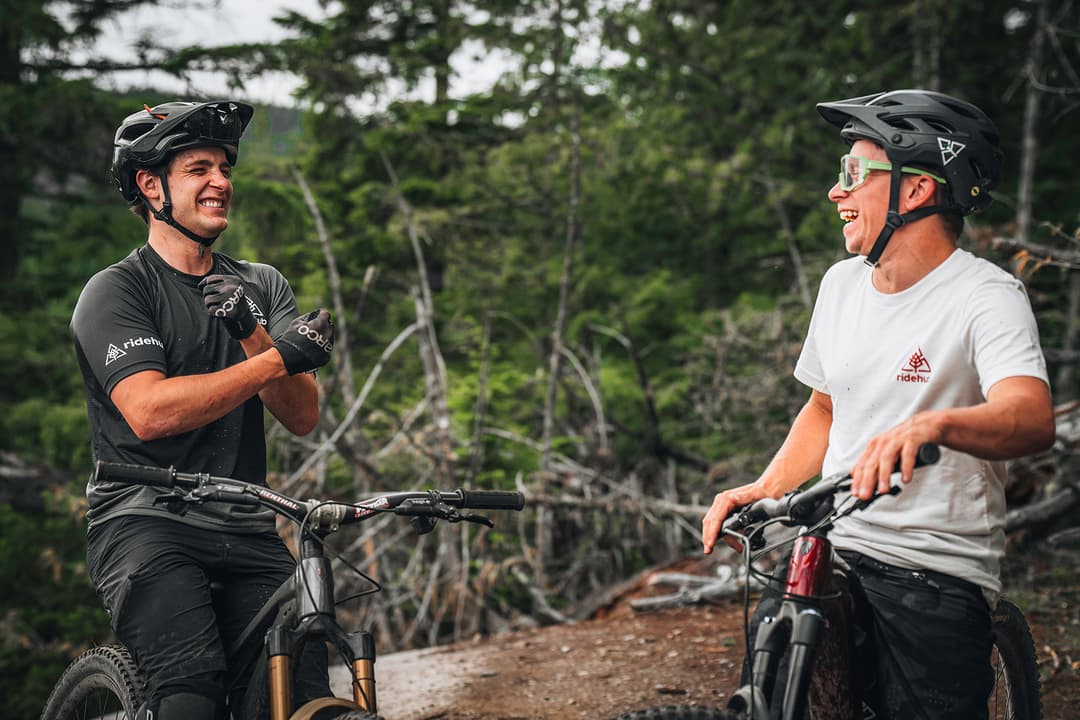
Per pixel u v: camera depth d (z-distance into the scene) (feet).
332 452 28.86
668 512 27.40
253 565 8.96
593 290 43.55
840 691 7.39
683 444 36.32
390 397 37.86
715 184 42.19
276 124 47.11
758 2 47.21
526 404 37.24
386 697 15.64
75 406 41.86
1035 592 18.57
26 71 50.19
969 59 46.01
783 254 44.52
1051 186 42.16
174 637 8.16
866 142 7.77
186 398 8.06
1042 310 31.78
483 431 30.12
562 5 40.93
